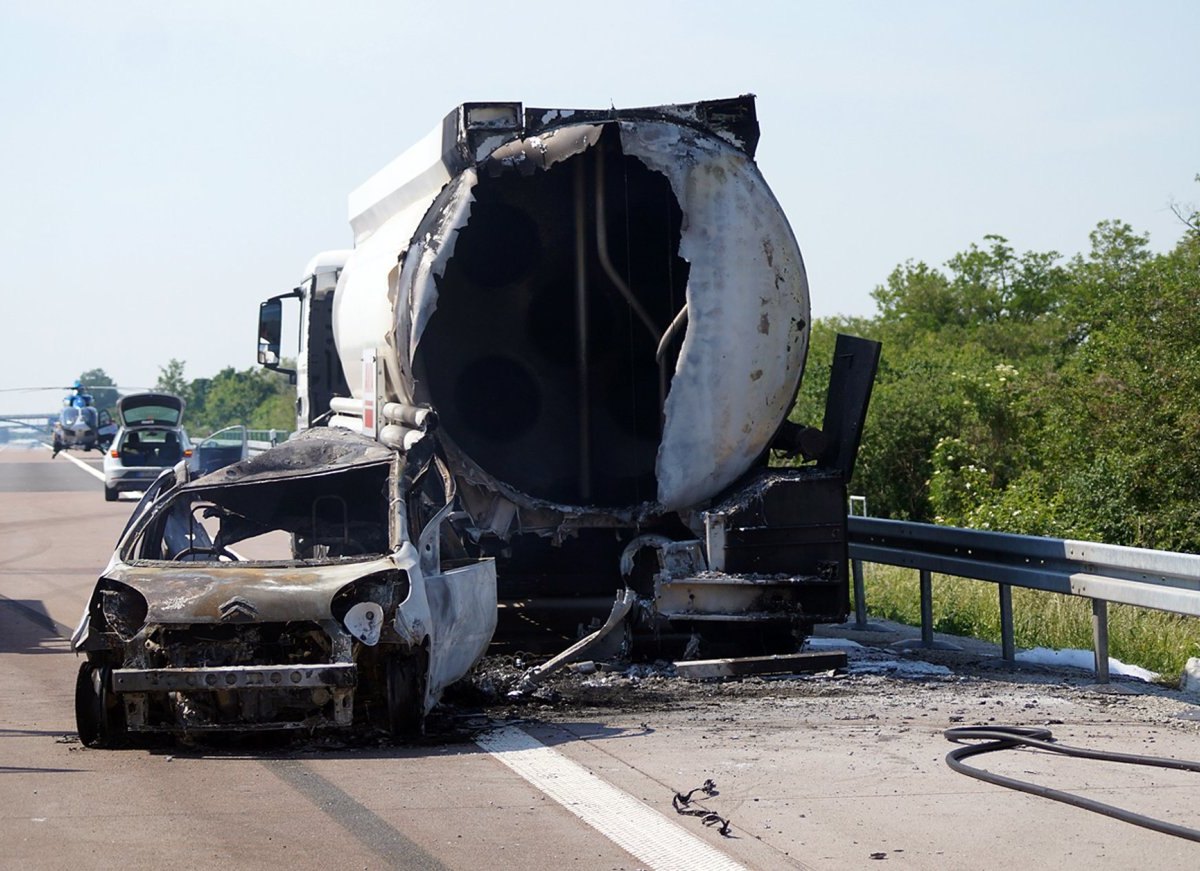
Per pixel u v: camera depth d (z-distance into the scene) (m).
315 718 9.59
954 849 7.14
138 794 8.45
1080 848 7.14
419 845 7.30
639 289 14.73
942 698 11.57
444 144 13.58
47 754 9.66
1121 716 10.72
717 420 13.45
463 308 14.66
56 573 23.09
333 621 9.60
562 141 13.23
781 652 13.62
